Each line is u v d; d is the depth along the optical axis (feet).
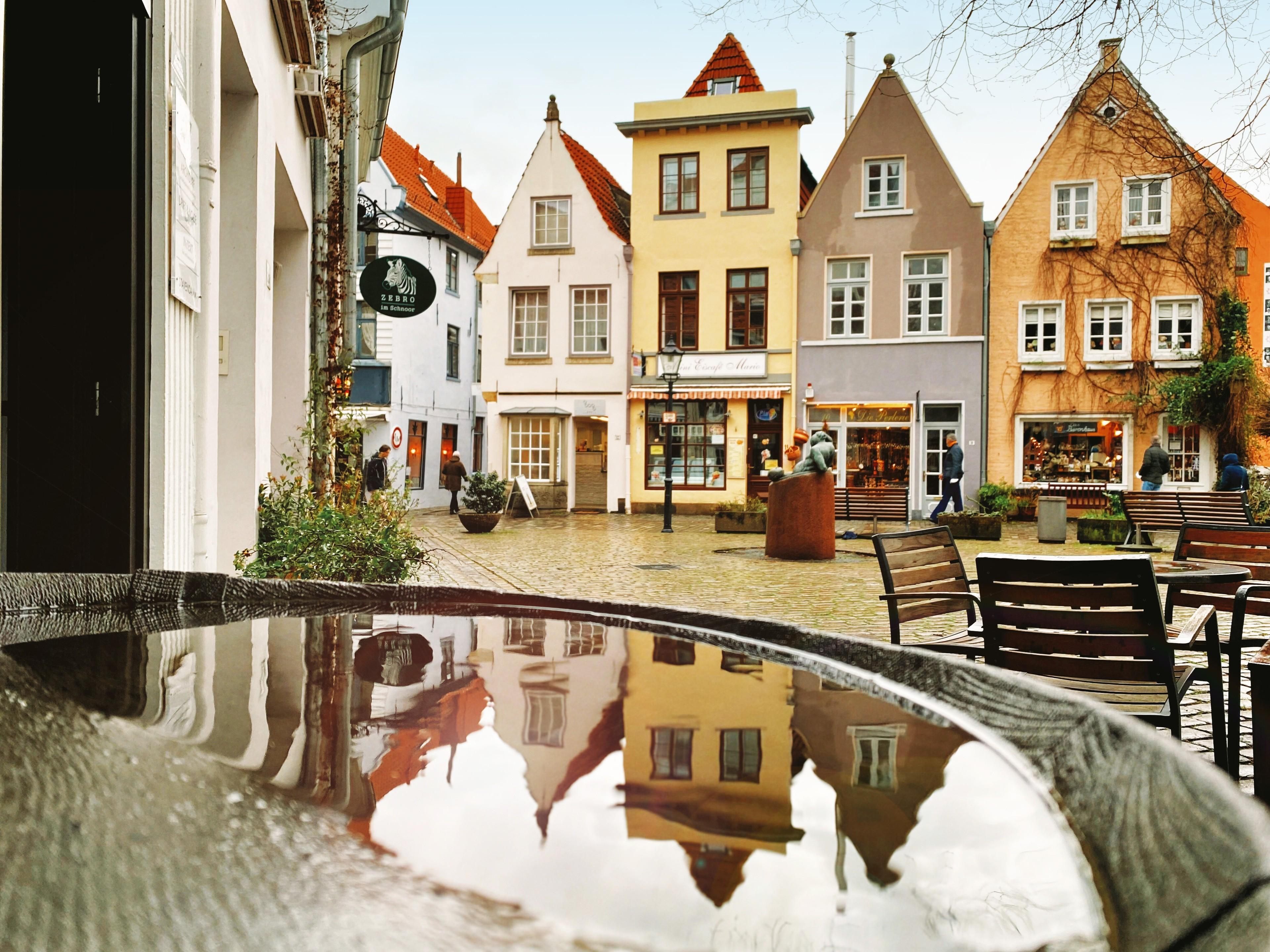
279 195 25.84
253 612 3.49
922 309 71.31
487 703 1.97
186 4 12.51
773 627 2.94
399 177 86.22
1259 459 67.05
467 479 54.03
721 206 75.20
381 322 79.36
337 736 1.60
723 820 1.18
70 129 10.29
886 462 72.18
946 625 22.93
